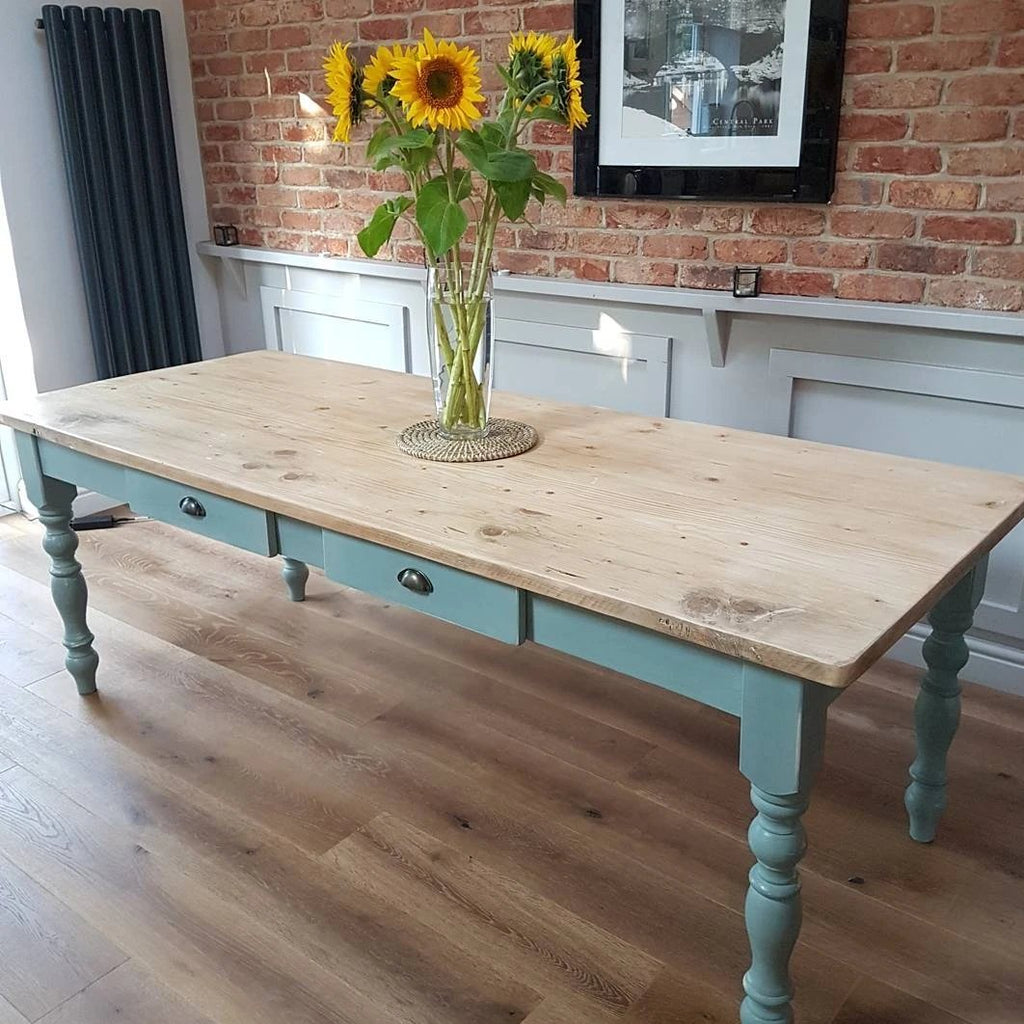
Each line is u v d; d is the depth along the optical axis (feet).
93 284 11.33
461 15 9.40
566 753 7.53
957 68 7.16
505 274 9.91
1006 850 6.46
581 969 5.62
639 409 9.49
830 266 8.12
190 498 6.42
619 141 8.77
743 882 6.23
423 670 8.69
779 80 7.83
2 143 10.54
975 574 5.76
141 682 8.53
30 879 6.32
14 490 12.05
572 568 4.67
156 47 11.24
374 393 7.75
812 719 4.17
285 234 11.74
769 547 4.88
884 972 5.57
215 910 6.06
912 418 8.05
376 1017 5.32
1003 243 7.31
